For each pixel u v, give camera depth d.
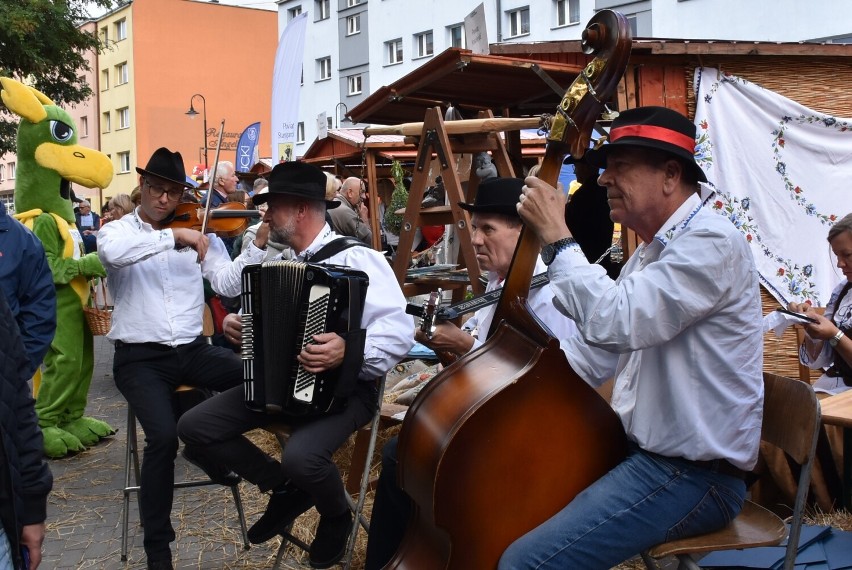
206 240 3.71
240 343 3.17
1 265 3.32
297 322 2.79
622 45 2.06
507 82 4.64
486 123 4.15
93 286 7.10
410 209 4.32
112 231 3.70
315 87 34.41
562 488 2.10
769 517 2.22
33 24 15.12
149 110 39.62
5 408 1.87
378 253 3.15
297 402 2.79
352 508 3.08
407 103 5.08
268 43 42.31
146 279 3.68
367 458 3.04
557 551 1.98
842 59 5.07
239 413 2.99
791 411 2.21
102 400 7.10
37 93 5.45
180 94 40.34
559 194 2.10
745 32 17.62
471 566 2.05
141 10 38.91
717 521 2.06
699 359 2.01
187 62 40.34
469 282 4.16
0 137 16.95
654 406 2.07
